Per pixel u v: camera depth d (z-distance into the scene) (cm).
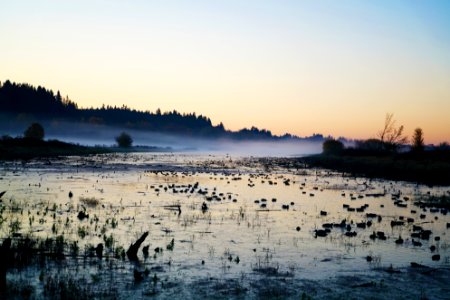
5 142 8819
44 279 1147
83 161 7088
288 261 1418
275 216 2286
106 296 1045
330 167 7331
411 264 1408
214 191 3378
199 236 1730
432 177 5119
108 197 2827
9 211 2130
